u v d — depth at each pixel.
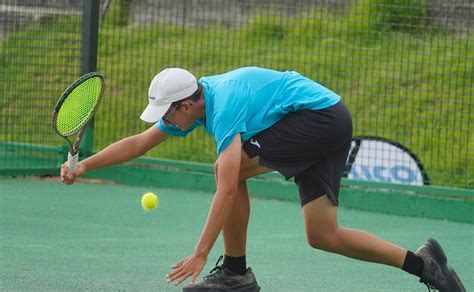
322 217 13.96
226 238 14.57
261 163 13.88
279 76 14.00
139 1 35.19
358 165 26.67
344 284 16.77
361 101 30.83
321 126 13.74
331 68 31.53
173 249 19.44
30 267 17.02
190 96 13.35
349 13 32.22
